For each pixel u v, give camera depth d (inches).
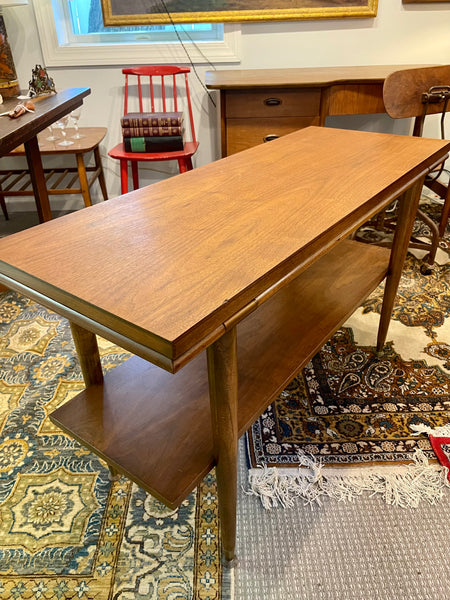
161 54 112.5
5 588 42.5
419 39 110.7
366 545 45.4
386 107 82.9
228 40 110.7
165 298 27.7
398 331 76.4
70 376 68.2
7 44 88.6
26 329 80.0
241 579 42.8
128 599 41.4
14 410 62.2
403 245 60.1
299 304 56.2
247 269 30.6
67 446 56.9
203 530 47.1
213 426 35.1
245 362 46.8
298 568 43.5
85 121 120.6
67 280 29.7
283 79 92.7
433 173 117.2
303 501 49.8
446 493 50.3
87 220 38.7
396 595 41.2
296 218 37.8
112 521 48.2
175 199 42.8
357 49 112.1
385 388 64.6
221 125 96.3
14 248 34.1
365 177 46.4
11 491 51.5
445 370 67.7
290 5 105.7
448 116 120.2
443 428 57.7
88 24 113.0
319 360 70.3
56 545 46.0
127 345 26.5
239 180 46.9
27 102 80.9
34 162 82.0
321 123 95.0
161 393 44.7
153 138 102.9
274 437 57.4
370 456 54.6
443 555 44.4
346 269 63.4
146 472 36.4
